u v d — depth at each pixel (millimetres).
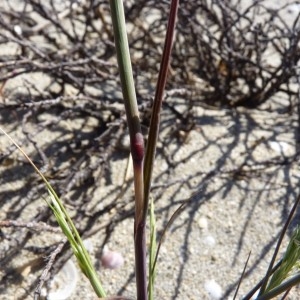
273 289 142
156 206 265
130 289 234
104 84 325
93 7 340
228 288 237
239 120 320
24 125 261
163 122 308
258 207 271
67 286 232
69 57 316
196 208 267
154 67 344
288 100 346
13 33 309
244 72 330
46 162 254
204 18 375
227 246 253
